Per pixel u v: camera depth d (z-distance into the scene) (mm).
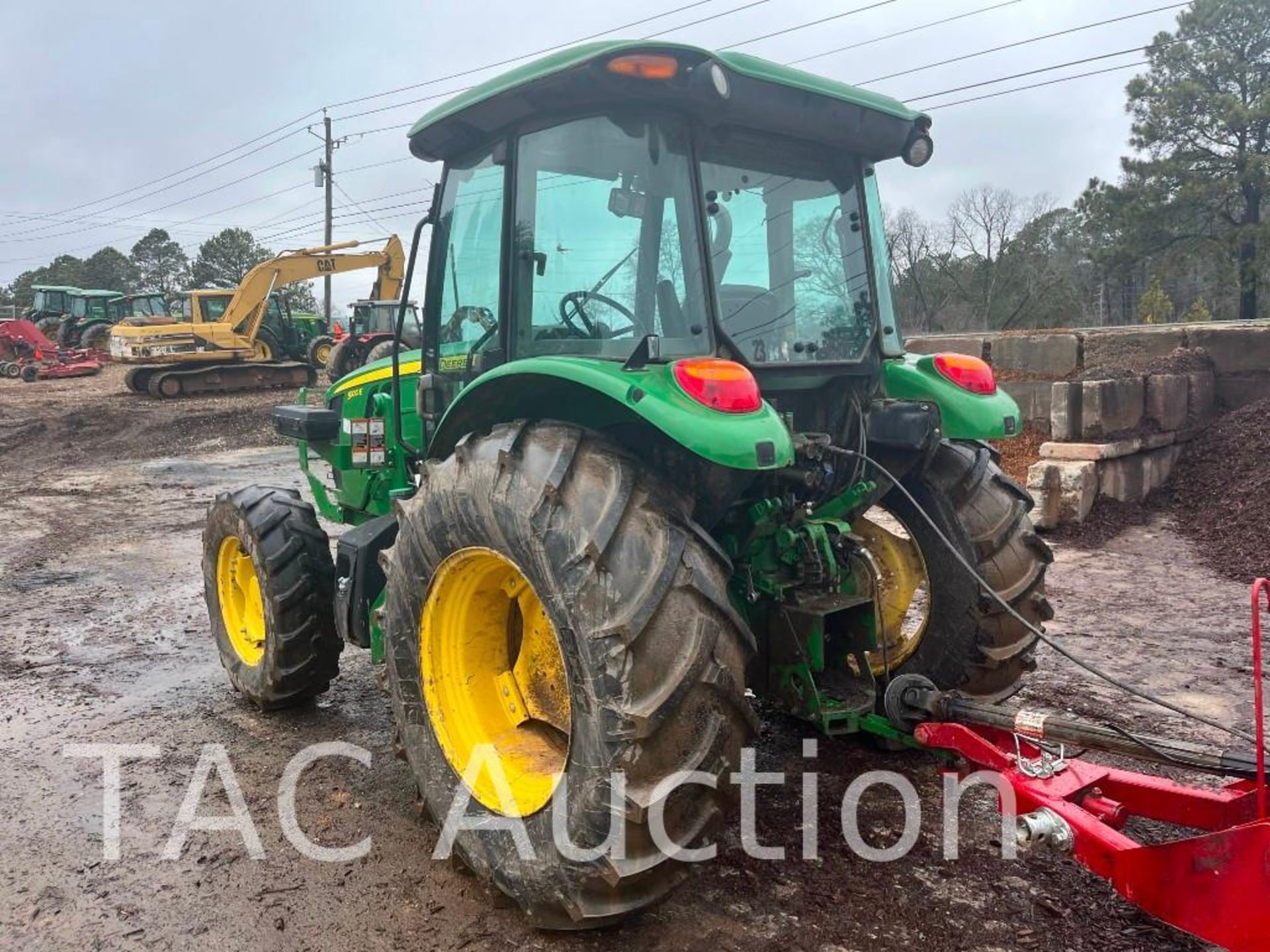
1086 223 37750
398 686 3229
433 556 3031
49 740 4277
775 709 4340
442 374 3859
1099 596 6320
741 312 3096
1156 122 36000
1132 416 8812
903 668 3887
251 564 4605
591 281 3049
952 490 3711
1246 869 2080
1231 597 6262
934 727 2924
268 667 4305
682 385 2602
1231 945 2117
